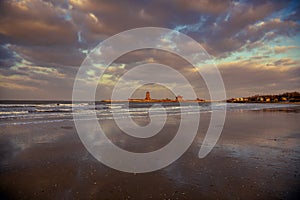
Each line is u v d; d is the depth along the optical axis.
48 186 3.70
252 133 9.79
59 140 8.02
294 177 4.10
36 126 11.62
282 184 3.75
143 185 3.79
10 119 14.86
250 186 3.68
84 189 3.60
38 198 3.24
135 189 3.61
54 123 13.05
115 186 3.74
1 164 4.94
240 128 11.50
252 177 4.11
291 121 15.05
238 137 8.78
